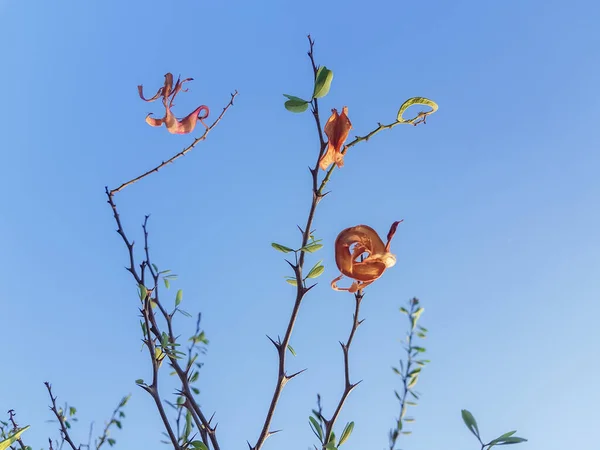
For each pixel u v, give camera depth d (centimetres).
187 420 37
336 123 34
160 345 35
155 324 36
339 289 33
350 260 32
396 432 46
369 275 32
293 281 36
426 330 54
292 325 33
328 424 32
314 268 36
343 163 33
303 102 34
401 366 51
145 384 33
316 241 35
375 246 32
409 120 35
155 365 33
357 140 35
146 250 39
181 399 41
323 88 34
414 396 49
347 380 33
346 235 32
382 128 35
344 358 33
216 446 33
